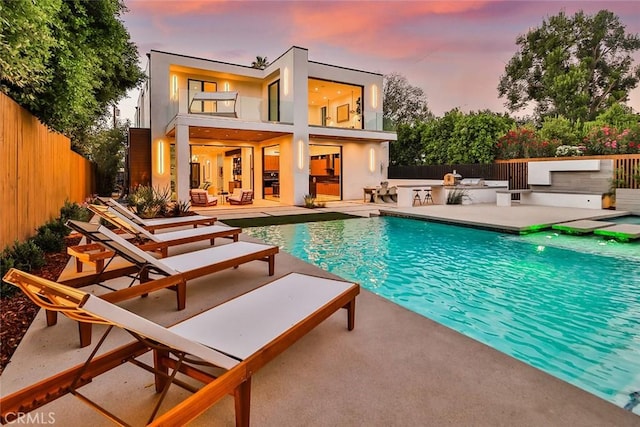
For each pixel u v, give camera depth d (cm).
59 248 568
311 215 1167
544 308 399
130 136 1541
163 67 1514
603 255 626
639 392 246
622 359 290
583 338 328
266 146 1739
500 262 595
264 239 791
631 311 388
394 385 220
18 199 532
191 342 172
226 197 1734
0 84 514
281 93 1578
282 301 272
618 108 1698
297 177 1509
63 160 904
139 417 189
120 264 436
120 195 2103
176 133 1277
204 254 431
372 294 397
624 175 1155
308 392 213
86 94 668
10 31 400
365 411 196
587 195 1182
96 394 208
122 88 1334
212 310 255
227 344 204
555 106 2181
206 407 158
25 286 169
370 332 296
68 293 145
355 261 612
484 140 1645
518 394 211
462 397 208
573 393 213
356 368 240
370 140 1803
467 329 349
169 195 1529
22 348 262
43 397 162
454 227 930
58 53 558
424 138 1941
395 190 1600
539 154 1467
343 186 1789
